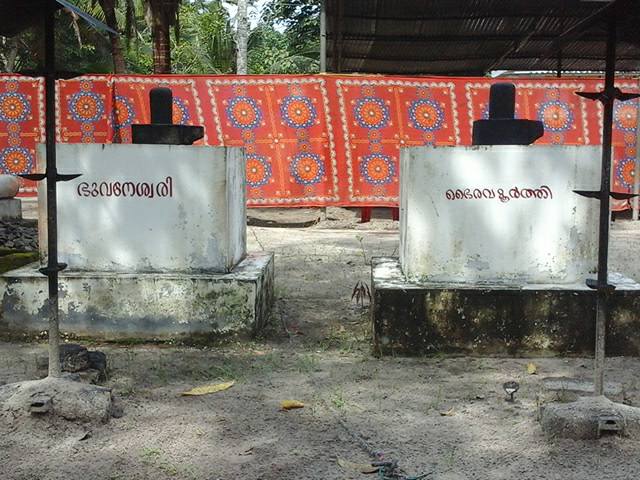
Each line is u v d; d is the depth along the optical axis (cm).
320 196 984
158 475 275
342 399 356
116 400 345
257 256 557
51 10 326
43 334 460
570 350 428
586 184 434
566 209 436
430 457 290
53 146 332
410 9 1173
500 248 439
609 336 428
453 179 436
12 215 743
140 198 464
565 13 1180
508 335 428
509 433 313
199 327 458
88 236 467
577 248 438
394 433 314
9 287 458
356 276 677
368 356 434
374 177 984
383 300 428
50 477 273
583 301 425
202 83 973
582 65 1625
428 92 977
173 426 321
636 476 272
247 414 336
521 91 973
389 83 976
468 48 1452
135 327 458
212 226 468
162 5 1095
